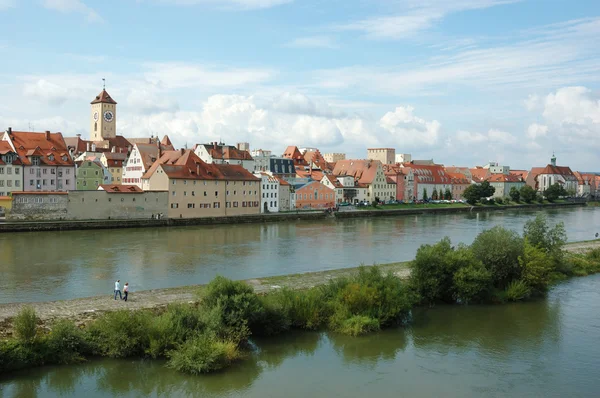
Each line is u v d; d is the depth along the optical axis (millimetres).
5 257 87750
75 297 62562
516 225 161875
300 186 194625
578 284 75375
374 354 48375
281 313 51125
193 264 84812
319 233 132375
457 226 156750
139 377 42000
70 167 164000
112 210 136500
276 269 82188
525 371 45688
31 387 40125
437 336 53219
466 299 63312
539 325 57031
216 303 49031
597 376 44938
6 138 164375
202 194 153875
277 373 44031
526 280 67812
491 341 52188
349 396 40594
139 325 45250
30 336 42500
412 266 64750
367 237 125062
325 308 54031
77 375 41844
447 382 43312
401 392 41469
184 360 42750
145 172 166875
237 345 46625
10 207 123000
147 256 91438
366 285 55719
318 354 47906
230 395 40312
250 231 134125
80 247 99938
